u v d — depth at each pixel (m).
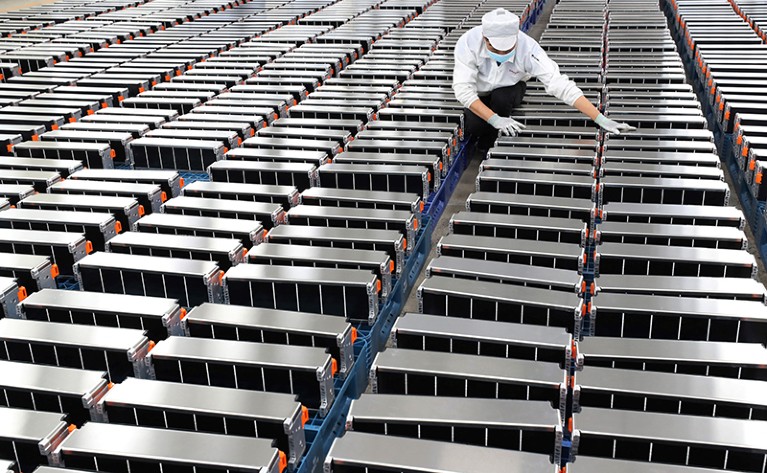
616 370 3.16
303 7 15.09
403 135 6.49
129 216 5.25
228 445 2.84
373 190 5.59
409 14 13.37
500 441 2.96
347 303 4.16
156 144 6.69
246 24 13.08
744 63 8.40
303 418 3.18
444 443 2.77
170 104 8.05
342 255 4.38
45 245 4.75
